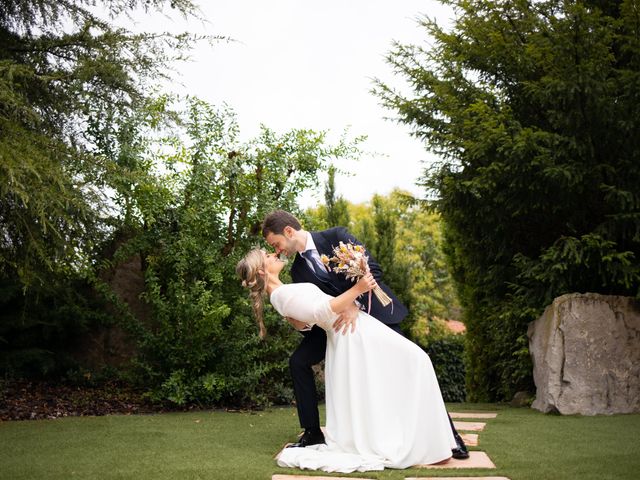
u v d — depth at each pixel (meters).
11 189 4.86
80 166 5.78
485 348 8.44
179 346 6.52
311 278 4.21
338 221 15.48
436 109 7.56
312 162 7.87
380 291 3.97
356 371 3.75
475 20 7.29
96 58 6.44
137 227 7.22
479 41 7.24
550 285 6.71
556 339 6.11
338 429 3.76
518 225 7.35
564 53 6.15
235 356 6.78
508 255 7.59
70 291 7.43
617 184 6.41
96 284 6.78
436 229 23.80
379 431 3.64
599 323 6.12
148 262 7.65
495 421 5.52
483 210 7.14
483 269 8.02
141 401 6.77
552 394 6.04
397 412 3.68
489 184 6.68
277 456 3.89
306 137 7.99
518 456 3.86
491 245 7.70
